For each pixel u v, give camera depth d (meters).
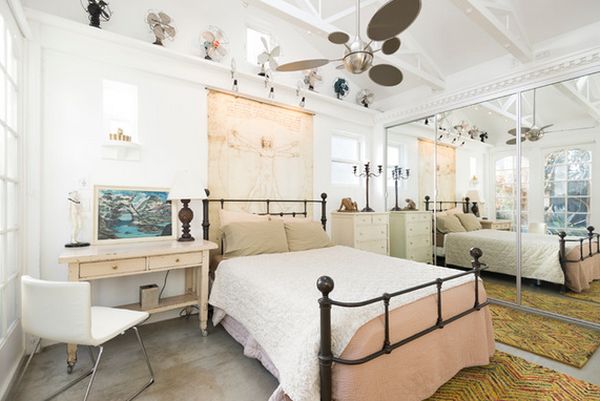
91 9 2.28
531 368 1.83
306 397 1.12
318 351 1.19
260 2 2.14
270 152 3.38
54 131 2.19
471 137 3.42
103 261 1.90
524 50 2.67
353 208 3.90
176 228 2.71
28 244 2.04
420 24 3.12
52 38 2.15
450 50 3.32
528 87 2.87
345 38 1.95
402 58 3.58
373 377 1.22
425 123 3.94
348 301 1.39
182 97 2.78
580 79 2.58
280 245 2.76
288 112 3.54
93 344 1.39
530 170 2.95
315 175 3.80
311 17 2.38
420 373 1.42
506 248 3.15
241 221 2.81
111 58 2.39
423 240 3.96
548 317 2.71
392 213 4.29
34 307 1.40
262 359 1.71
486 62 3.30
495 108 3.18
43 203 2.14
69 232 2.24
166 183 2.68
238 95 3.12
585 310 2.62
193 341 2.23
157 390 1.63
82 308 1.36
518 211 2.99
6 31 1.71
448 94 3.48
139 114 2.55
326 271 1.99
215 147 2.97
